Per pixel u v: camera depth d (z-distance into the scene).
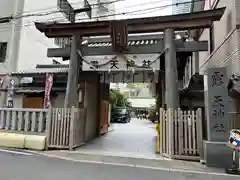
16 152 8.71
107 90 16.98
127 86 47.50
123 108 29.11
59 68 14.70
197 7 13.50
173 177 5.86
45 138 9.36
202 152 7.54
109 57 10.12
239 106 7.43
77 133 9.98
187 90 11.24
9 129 10.23
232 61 8.08
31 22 16.45
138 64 9.82
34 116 9.88
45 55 18.02
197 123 7.88
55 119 9.58
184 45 9.63
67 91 10.09
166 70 9.21
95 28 10.18
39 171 6.05
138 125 24.33
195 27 9.27
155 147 10.46
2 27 15.81
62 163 7.14
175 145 7.96
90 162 7.36
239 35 7.69
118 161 7.55
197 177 5.90
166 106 9.03
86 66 10.29
